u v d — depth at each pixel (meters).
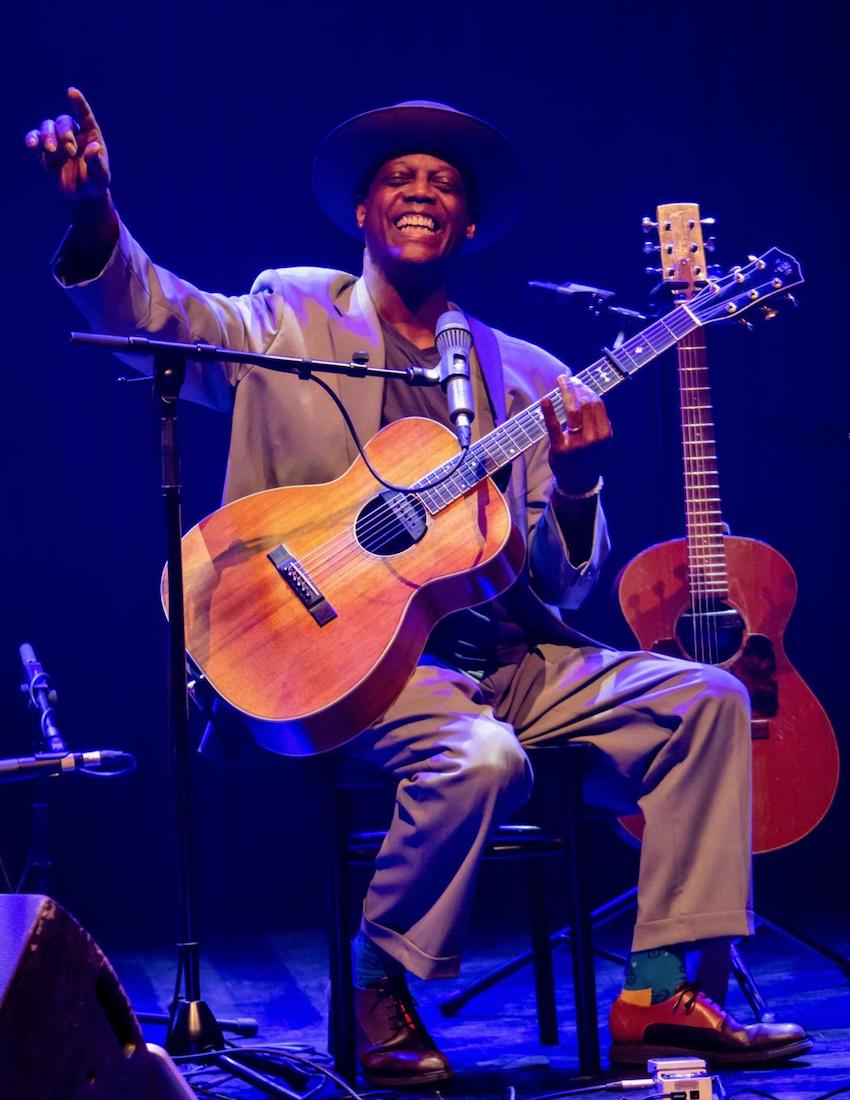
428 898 3.66
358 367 3.70
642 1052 3.72
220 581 3.88
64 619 7.35
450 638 4.18
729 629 5.29
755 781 5.00
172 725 3.53
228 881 7.30
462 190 4.53
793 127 7.52
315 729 3.68
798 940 4.84
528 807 4.23
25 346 7.31
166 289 4.05
